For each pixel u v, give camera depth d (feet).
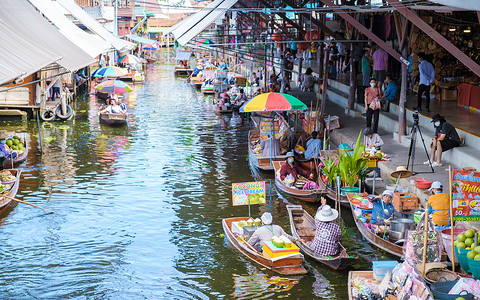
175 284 36.94
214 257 40.81
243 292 35.47
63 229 46.65
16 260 40.52
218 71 140.15
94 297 35.35
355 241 42.91
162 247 42.98
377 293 31.86
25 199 54.13
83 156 71.77
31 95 95.96
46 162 68.33
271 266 38.06
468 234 33.45
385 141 65.26
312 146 63.05
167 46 308.81
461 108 67.77
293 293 35.19
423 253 32.99
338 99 95.55
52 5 108.47
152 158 71.05
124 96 131.54
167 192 56.80
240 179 61.11
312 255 39.50
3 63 45.78
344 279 36.86
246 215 49.78
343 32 110.52
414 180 48.14
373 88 68.49
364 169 53.11
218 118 100.89
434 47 73.05
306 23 123.13
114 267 39.60
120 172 64.34
